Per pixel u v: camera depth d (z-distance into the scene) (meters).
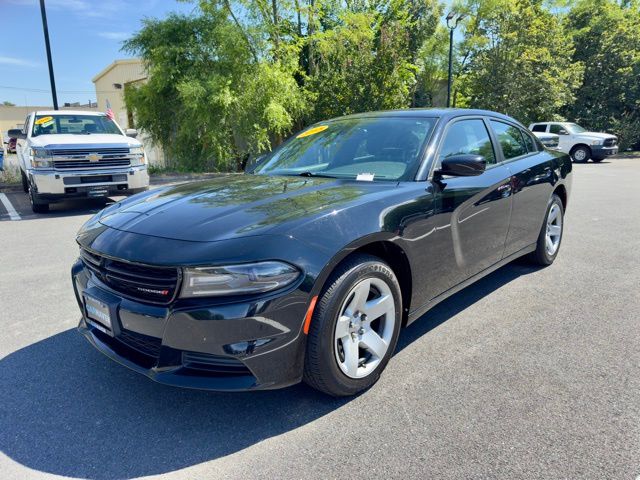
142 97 14.94
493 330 3.26
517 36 22.94
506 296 3.91
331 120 3.99
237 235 2.12
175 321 2.06
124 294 2.26
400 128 3.32
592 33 26.39
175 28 14.18
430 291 2.92
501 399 2.42
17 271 4.80
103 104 25.64
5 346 3.14
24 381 2.70
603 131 25.67
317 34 17.23
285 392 2.56
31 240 6.16
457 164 2.78
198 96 13.30
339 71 17.06
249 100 14.59
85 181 7.92
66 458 2.06
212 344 2.04
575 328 3.27
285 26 17.72
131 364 2.24
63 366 2.87
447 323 3.40
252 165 3.87
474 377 2.64
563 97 23.75
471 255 3.27
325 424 2.26
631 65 24.95
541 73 23.03
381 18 20.39
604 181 12.31
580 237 5.93
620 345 3.00
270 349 2.09
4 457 2.07
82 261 2.69
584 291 3.99
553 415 2.27
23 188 11.21
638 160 20.94
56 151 7.70
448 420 2.26
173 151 15.41
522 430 2.16
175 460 2.04
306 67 19.42
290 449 2.09
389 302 2.57
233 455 2.06
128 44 14.50
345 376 2.38
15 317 3.62
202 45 14.25
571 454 2.00
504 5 22.92
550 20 23.48
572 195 9.69
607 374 2.65
